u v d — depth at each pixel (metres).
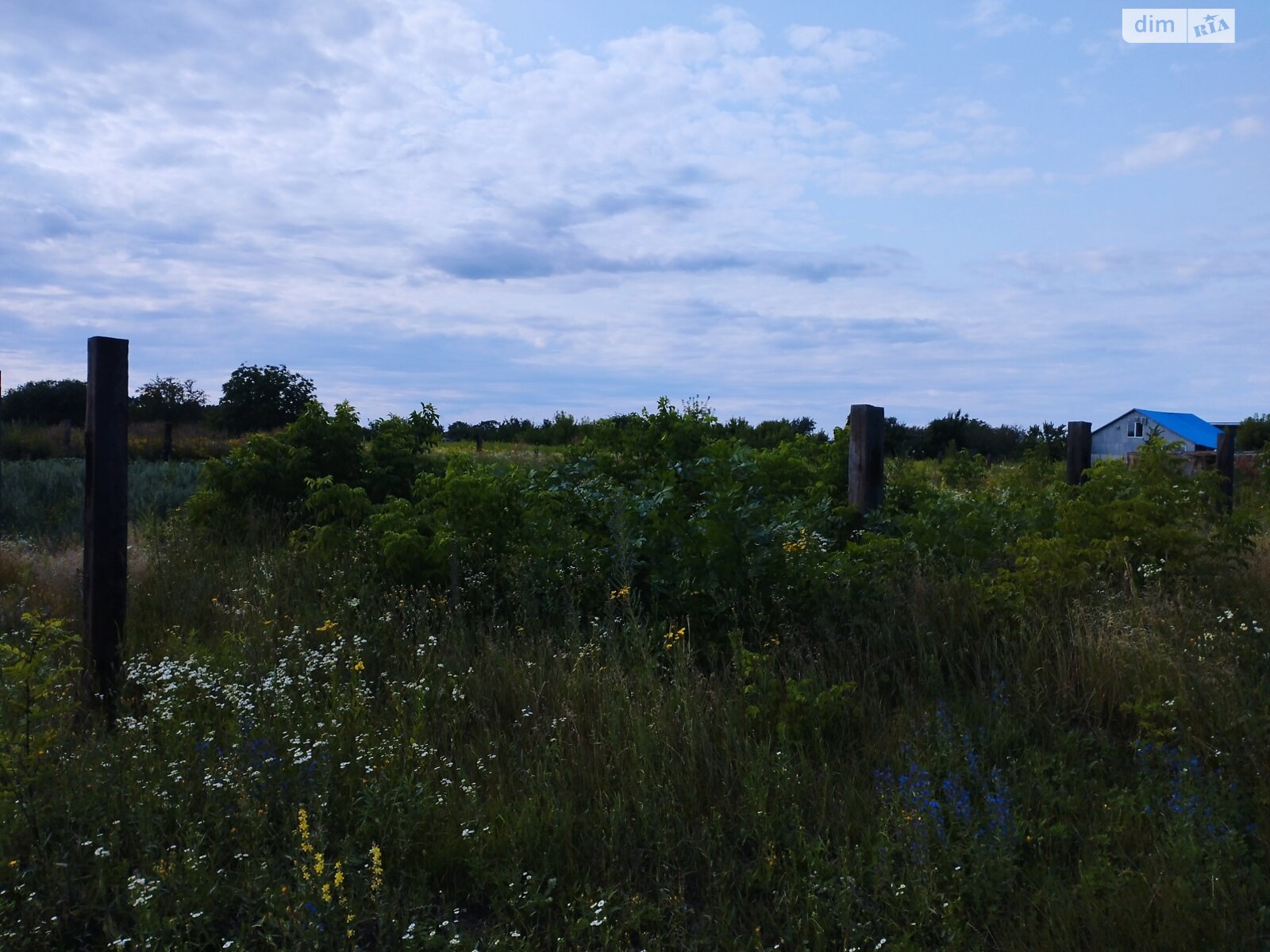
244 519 10.33
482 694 5.78
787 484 10.48
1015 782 4.73
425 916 3.74
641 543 7.14
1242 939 3.40
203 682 5.47
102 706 5.59
